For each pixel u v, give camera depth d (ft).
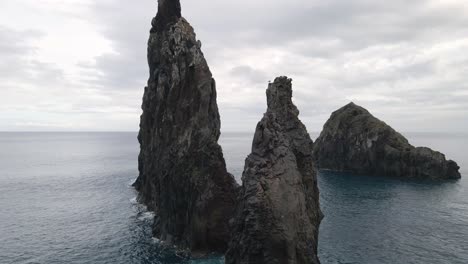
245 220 150.61
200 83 230.48
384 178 467.93
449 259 195.93
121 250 212.23
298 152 171.12
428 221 265.54
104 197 364.99
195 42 248.52
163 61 267.80
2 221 280.72
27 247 220.64
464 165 610.65
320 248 211.82
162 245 219.61
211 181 215.72
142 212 298.97
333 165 554.05
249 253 148.05
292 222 146.00
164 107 262.88
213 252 206.80
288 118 176.65
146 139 325.21
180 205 222.07
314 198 172.55
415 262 192.44
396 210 296.71
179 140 229.04
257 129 167.84
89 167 621.31
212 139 227.40
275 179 152.46
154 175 278.26
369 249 210.18
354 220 268.00
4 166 651.25
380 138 500.74
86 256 204.23
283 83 180.14
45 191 405.18
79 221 276.21
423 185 412.98
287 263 143.74
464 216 279.08
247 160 164.55
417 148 484.33
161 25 303.07
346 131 542.98
